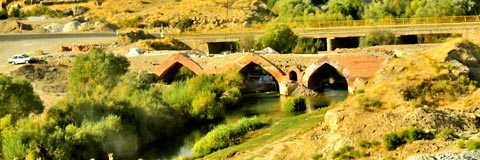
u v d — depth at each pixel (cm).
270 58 10419
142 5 18475
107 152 6956
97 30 15138
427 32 12081
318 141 5509
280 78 10300
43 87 9825
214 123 8419
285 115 8500
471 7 13500
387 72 7125
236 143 6969
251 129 7394
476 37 8862
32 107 7712
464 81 6406
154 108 7925
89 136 6912
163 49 12556
